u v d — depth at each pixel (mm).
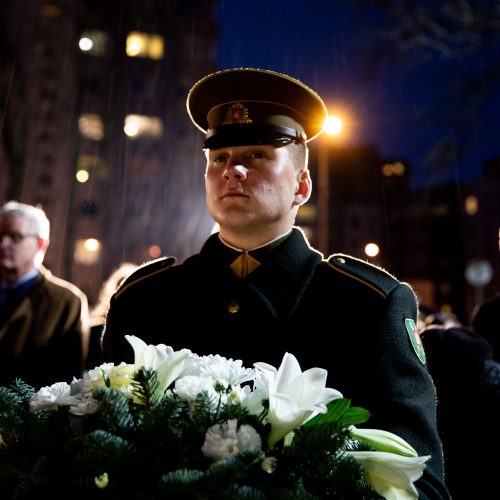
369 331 1509
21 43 32000
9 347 3189
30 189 36656
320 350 1545
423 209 50656
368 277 1616
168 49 40531
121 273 3777
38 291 3305
